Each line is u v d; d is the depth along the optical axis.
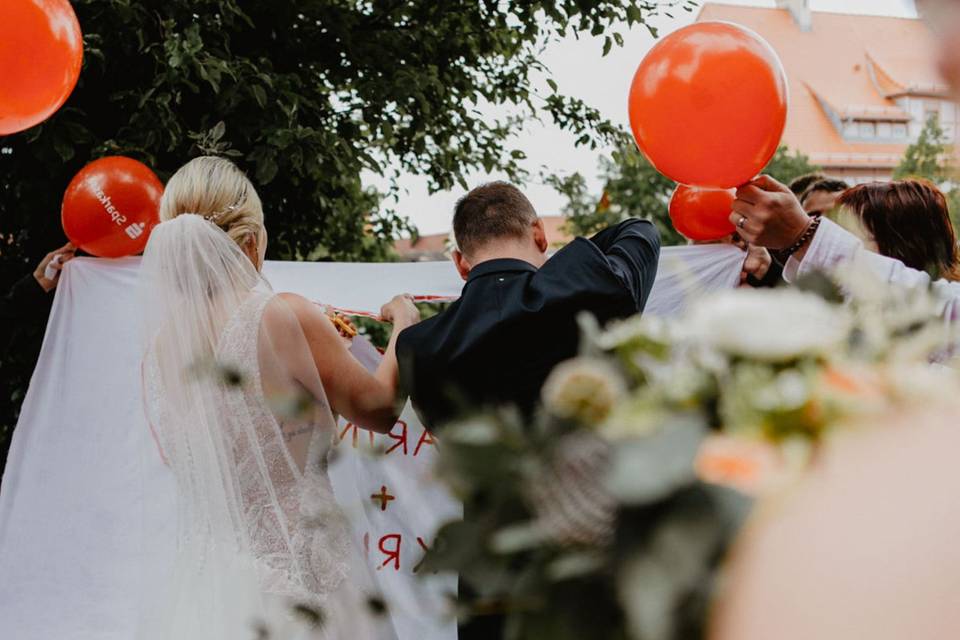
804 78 39.31
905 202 2.47
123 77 5.62
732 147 2.62
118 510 3.71
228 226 2.76
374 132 6.28
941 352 1.11
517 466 0.95
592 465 0.90
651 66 2.66
